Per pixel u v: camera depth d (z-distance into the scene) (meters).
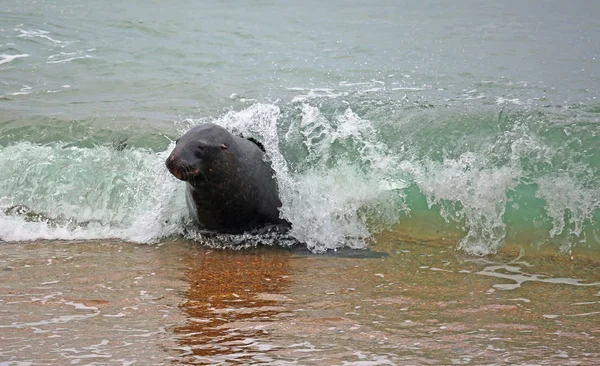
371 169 19.14
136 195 19.45
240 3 39.72
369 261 15.89
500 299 13.27
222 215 17.64
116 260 15.99
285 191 18.30
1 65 29.22
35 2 39.41
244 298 13.37
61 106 24.66
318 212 18.12
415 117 20.97
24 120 23.20
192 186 17.09
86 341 11.12
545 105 21.81
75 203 19.61
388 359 10.39
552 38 31.08
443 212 17.97
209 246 17.23
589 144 18.42
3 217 19.08
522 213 17.33
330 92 24.58
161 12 37.66
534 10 36.31
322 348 10.84
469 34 32.22
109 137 21.94
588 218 16.84
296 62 28.80
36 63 29.52
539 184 17.66
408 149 19.56
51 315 12.34
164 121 23.03
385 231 17.89
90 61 29.77
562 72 26.12
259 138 19.61
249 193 17.55
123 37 33.00
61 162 20.84
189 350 10.75
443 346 10.93
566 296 13.43
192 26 34.81
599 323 11.93
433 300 13.21
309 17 36.38
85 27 34.59
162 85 26.69
